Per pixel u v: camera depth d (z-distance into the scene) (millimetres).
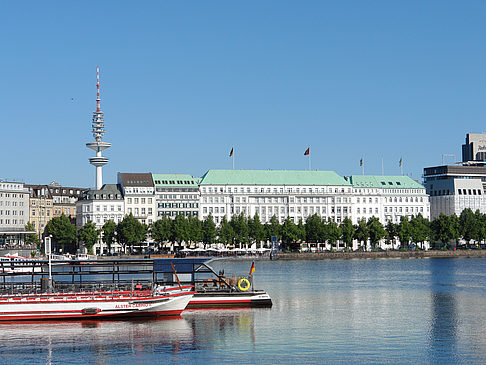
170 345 90500
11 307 104875
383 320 109000
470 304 127250
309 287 157000
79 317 106188
